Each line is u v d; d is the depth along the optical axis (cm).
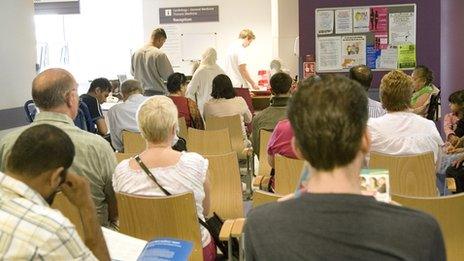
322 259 106
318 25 630
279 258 109
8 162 152
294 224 110
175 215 230
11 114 571
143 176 245
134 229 238
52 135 154
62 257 140
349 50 627
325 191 112
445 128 507
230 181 333
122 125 486
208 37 1184
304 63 636
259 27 1159
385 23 618
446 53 647
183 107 518
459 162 405
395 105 304
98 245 176
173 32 1196
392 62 622
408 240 105
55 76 249
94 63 1259
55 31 1260
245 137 523
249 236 114
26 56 597
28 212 141
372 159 294
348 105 112
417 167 286
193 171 247
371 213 108
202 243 243
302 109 114
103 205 261
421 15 612
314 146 111
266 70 993
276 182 304
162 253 175
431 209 221
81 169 247
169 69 669
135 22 1231
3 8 561
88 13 1242
